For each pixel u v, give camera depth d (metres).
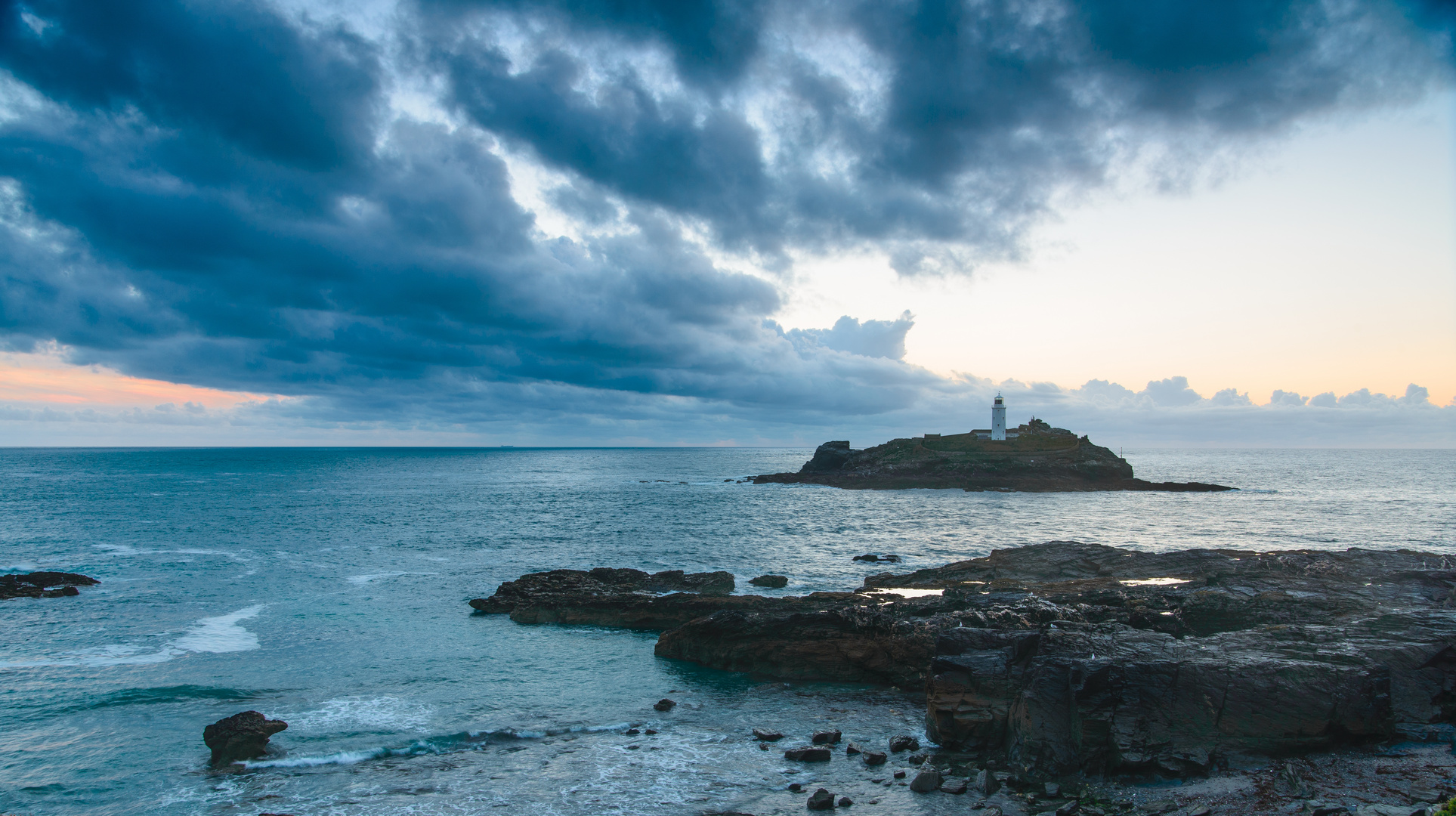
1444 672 19.67
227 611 37.56
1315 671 18.28
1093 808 16.22
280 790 18.47
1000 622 26.50
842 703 24.95
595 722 23.19
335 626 34.75
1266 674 18.36
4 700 24.61
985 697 20.75
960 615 27.44
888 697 25.58
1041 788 17.67
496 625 35.25
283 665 28.81
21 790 18.58
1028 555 41.12
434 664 29.11
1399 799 15.12
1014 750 19.31
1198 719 18.19
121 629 33.84
